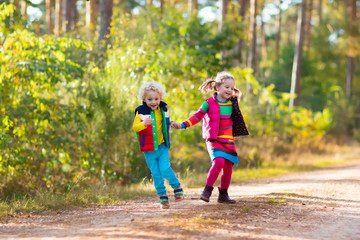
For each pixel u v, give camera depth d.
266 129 17.69
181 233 3.54
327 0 33.41
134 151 9.38
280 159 14.84
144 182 8.62
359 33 24.55
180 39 12.70
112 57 9.68
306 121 21.39
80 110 8.45
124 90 9.45
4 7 7.41
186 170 9.83
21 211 5.04
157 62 10.25
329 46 33.88
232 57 14.21
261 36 39.97
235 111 4.86
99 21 11.54
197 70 11.72
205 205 5.00
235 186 8.61
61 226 4.11
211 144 4.88
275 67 34.69
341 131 27.16
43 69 7.08
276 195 6.03
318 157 17.55
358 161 16.41
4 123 7.21
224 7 17.11
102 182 8.02
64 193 7.30
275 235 3.67
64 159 8.04
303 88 34.06
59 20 18.80
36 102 7.77
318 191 6.70
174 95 10.70
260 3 32.38
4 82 7.18
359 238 3.73
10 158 7.39
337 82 36.44
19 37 7.40
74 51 9.49
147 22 12.52
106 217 4.47
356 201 5.63
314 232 3.89
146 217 4.27
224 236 3.52
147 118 4.39
